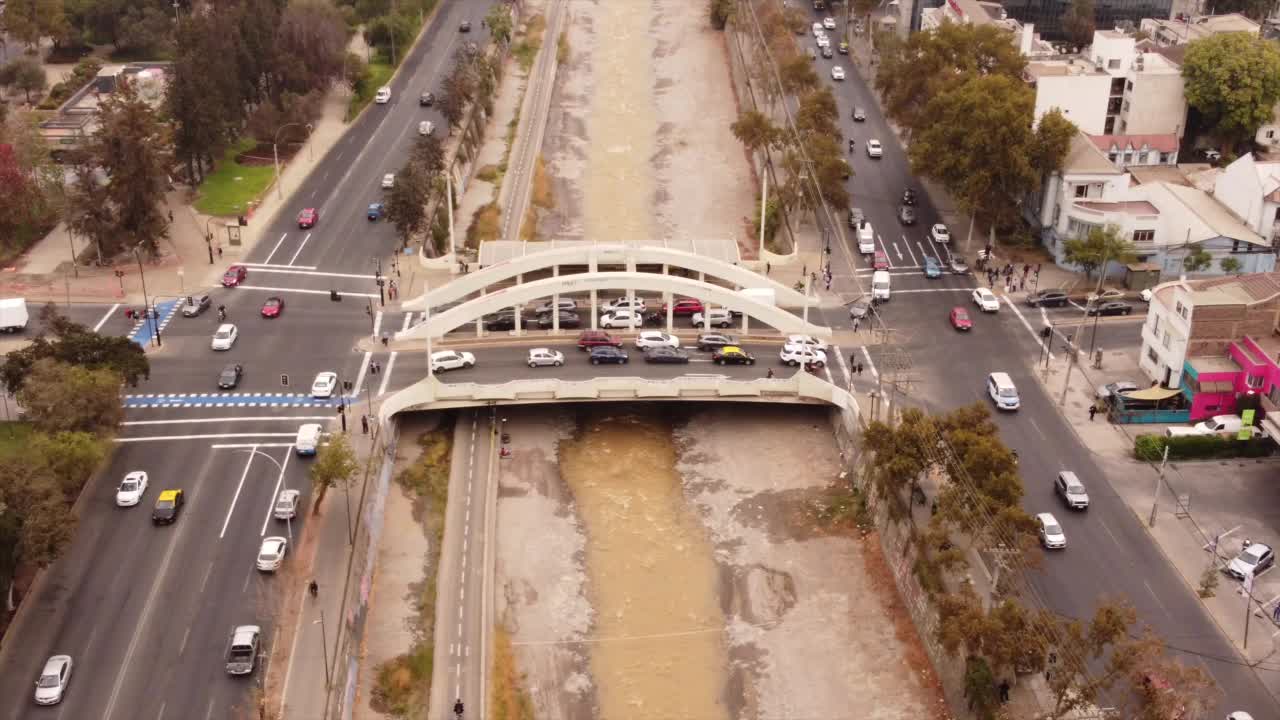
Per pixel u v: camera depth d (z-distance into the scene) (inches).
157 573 6594.5
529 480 7800.2
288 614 6368.1
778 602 6899.6
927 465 6988.2
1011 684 6003.9
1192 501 7362.2
